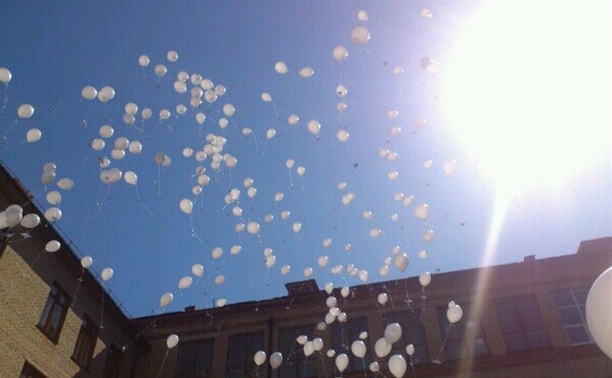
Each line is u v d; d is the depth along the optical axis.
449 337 15.31
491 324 15.23
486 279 16.11
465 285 16.17
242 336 17.00
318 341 8.97
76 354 14.13
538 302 15.44
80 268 14.27
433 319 15.71
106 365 15.50
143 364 16.97
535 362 14.16
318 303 16.97
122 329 16.58
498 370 14.23
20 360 11.78
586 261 15.84
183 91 8.27
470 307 15.74
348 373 15.13
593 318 4.56
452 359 14.84
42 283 12.93
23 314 12.11
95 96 7.69
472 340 14.96
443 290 16.22
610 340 4.43
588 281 15.53
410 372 14.70
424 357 15.13
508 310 15.53
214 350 16.80
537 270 15.97
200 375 16.30
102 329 15.42
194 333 17.36
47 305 13.17
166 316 17.72
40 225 12.77
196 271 8.95
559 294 15.51
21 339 11.93
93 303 15.12
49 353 12.84
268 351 16.27
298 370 15.84
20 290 12.13
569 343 14.48
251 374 15.82
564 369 13.90
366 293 16.70
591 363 13.86
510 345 14.88
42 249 13.06
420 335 15.61
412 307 16.16
